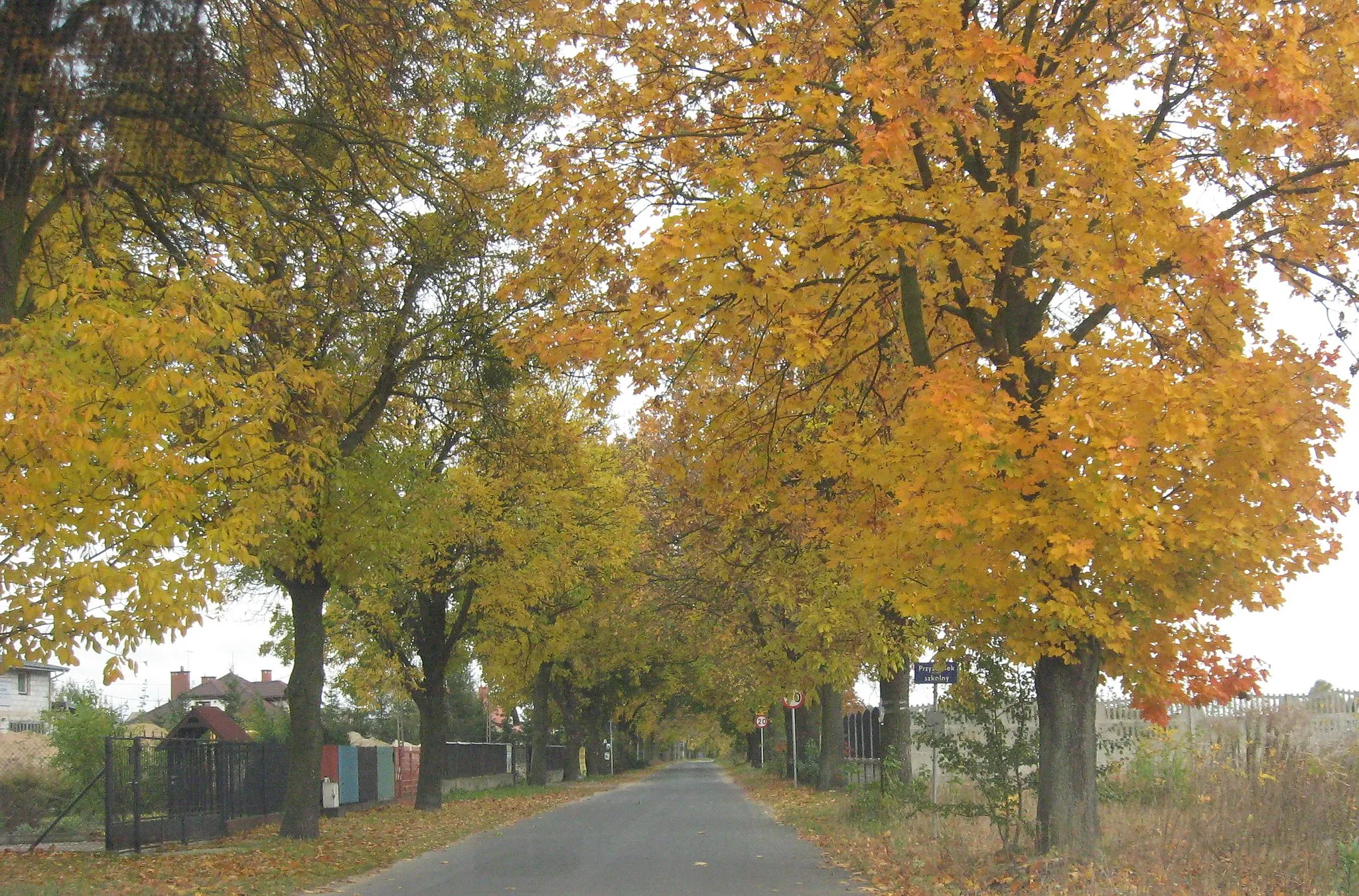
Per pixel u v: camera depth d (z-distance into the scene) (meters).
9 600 8.50
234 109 12.27
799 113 9.80
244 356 13.38
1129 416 8.95
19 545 8.64
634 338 10.77
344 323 16.58
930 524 9.36
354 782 29.72
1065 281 10.52
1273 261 11.61
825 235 10.19
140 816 18.31
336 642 28.56
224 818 20.44
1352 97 10.63
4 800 23.62
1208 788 12.73
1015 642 10.32
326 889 12.66
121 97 10.38
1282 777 11.98
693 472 14.50
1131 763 15.30
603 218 11.77
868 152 9.12
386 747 33.09
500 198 15.63
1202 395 8.98
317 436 13.95
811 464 12.23
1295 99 9.02
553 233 12.09
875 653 19.64
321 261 14.72
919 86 9.35
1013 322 11.67
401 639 28.81
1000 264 10.23
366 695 30.11
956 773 13.67
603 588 31.55
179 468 9.26
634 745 93.19
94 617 8.76
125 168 11.02
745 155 11.09
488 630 31.64
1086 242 9.39
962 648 12.16
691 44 12.36
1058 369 10.05
